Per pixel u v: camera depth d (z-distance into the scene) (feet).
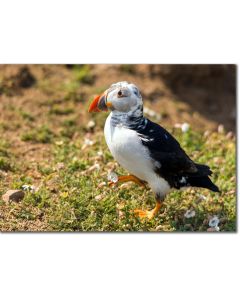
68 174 30.63
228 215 29.40
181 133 37.37
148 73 44.42
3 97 38.81
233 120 43.27
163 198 27.68
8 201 28.02
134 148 26.03
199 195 30.27
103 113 38.65
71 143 34.94
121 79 43.19
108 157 32.76
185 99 43.93
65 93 40.34
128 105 26.27
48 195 28.68
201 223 28.73
